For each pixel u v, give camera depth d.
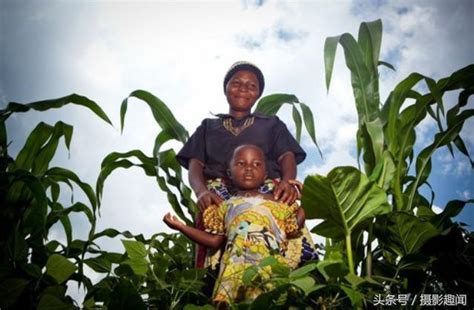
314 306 2.47
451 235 2.71
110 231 3.41
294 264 2.91
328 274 2.38
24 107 3.37
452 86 3.16
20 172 3.12
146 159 3.66
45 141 3.48
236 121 3.42
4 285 2.75
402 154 3.10
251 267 2.38
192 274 2.74
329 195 2.64
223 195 3.19
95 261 3.24
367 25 3.38
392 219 2.75
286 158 3.34
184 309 2.39
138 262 2.77
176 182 3.68
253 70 3.49
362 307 2.52
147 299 2.81
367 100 3.30
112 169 3.62
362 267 2.94
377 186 2.63
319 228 2.77
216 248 2.96
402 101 3.19
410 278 2.69
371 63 3.34
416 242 2.78
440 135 3.15
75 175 3.48
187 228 2.94
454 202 2.94
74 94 3.40
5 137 3.41
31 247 3.19
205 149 3.40
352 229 2.74
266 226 2.78
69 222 3.45
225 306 2.63
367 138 3.11
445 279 2.70
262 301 2.34
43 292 2.68
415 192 3.28
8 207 3.27
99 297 2.86
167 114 3.78
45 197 3.14
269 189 3.07
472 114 3.12
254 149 3.03
